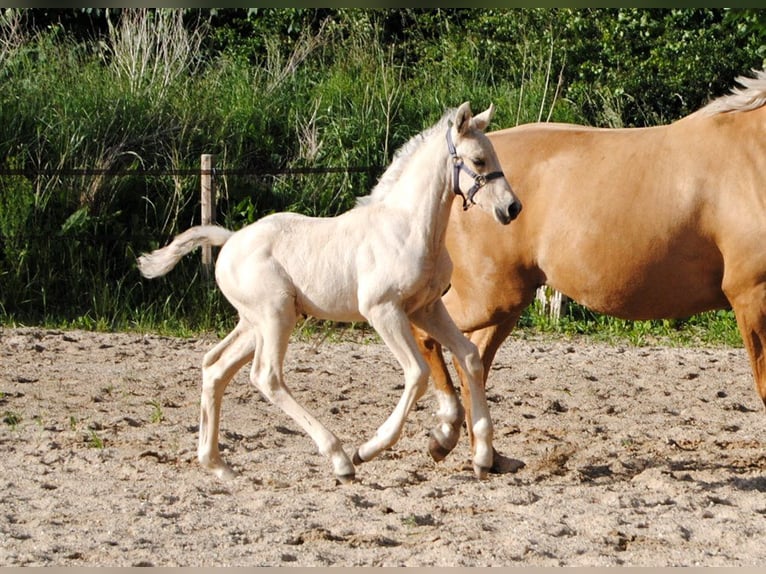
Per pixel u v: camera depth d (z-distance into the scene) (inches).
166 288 730.8
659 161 389.1
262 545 301.7
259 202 787.4
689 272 388.8
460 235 413.7
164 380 546.3
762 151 378.9
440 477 384.8
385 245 354.3
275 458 405.7
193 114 833.5
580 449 427.5
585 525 323.0
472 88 930.7
